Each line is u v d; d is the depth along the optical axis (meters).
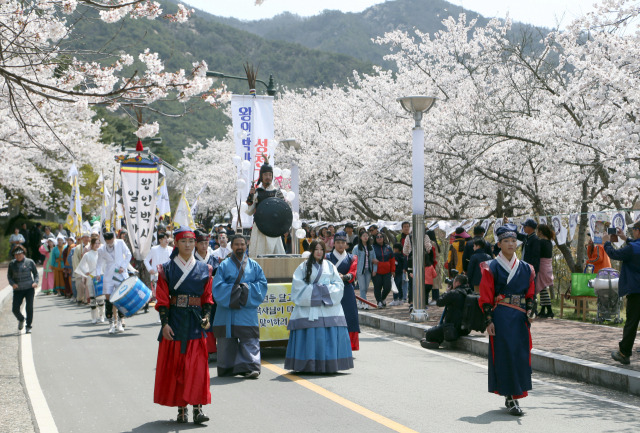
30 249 38.56
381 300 16.80
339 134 30.50
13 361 10.28
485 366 9.56
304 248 20.69
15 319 16.20
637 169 14.49
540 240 13.65
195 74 8.67
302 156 30.20
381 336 13.03
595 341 10.59
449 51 24.03
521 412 6.74
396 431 6.11
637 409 7.06
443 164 19.64
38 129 16.59
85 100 8.59
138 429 6.32
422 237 13.79
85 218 46.28
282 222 11.16
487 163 19.47
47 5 9.05
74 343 12.09
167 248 15.68
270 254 11.09
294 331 9.02
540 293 13.94
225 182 43.31
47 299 22.44
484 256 13.12
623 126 13.38
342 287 9.09
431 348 11.38
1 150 18.03
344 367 8.98
